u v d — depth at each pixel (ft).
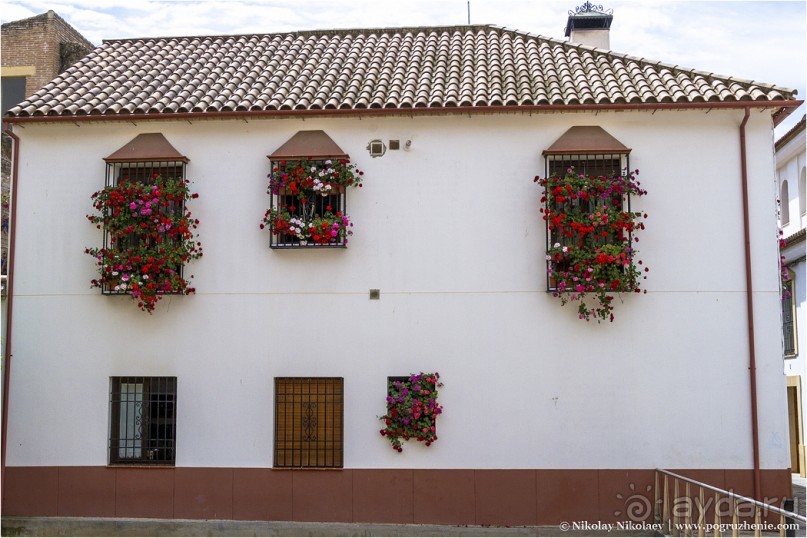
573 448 34.32
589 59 40.06
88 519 35.17
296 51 44.04
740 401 33.96
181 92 38.83
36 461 36.01
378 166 36.22
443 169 35.99
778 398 33.81
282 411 35.86
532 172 35.60
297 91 37.65
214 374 35.86
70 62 54.44
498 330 35.09
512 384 34.81
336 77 39.75
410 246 35.78
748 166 34.94
